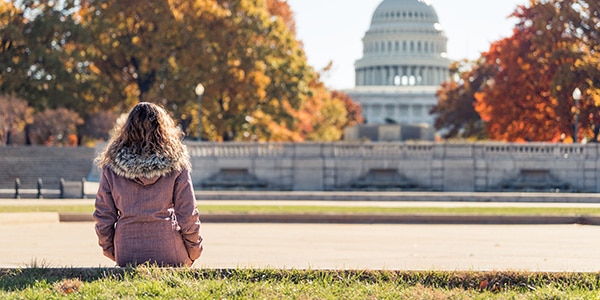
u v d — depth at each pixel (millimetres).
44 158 61594
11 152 63781
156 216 10344
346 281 11688
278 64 78938
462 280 11898
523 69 73125
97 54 79312
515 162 52125
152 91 77000
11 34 74062
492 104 75438
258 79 74750
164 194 10266
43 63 76625
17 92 77938
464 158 52406
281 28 78562
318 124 115062
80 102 78438
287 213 29172
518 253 19188
